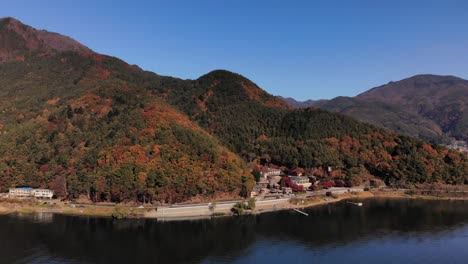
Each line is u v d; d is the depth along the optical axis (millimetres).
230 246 161625
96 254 150875
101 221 193750
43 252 151875
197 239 170125
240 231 182625
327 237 174750
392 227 192500
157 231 179875
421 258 148875
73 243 162375
